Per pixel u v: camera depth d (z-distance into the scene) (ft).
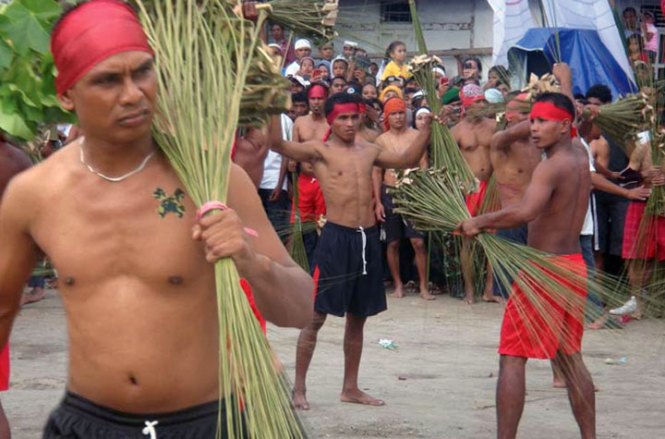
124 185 10.11
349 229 24.59
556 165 19.77
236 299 9.77
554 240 19.99
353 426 22.38
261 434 9.85
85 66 9.45
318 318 24.06
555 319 18.95
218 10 11.20
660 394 25.68
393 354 30.22
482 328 33.88
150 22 10.93
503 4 37.32
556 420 23.30
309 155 25.07
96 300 10.09
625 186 34.63
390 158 24.86
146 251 10.03
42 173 10.27
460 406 24.38
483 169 30.30
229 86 10.82
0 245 10.47
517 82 35.99
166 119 10.28
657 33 34.47
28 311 35.32
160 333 10.08
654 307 21.06
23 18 11.89
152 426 10.20
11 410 23.21
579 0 37.04
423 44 23.43
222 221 9.72
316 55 39.96
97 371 10.16
